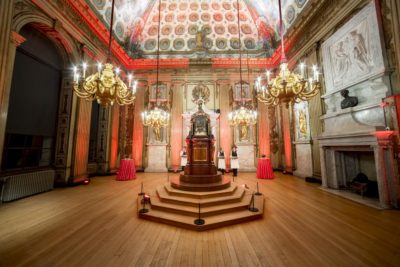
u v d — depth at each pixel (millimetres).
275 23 10109
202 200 4273
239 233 3271
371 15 4926
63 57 6941
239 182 7578
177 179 5961
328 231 3244
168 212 4086
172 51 11773
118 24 9641
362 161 5953
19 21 4895
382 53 4629
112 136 10148
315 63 7305
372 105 4820
